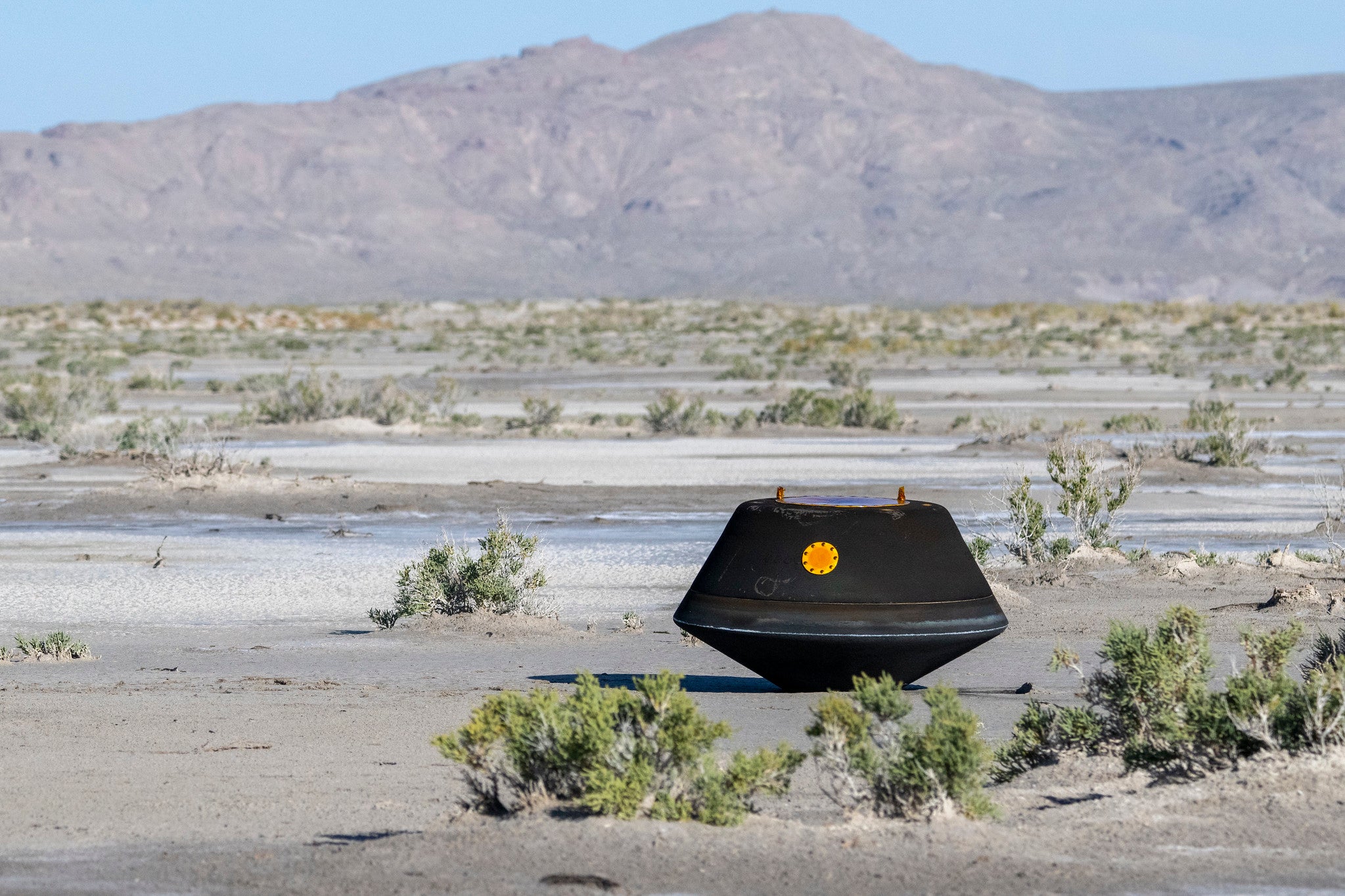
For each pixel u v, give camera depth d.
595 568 36.78
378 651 26.33
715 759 14.00
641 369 142.75
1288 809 12.95
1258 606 28.14
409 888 11.39
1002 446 65.25
